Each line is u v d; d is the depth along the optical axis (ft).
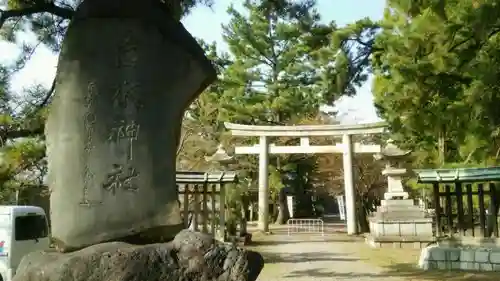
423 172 44.06
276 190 112.27
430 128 33.68
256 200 126.52
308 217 141.38
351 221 81.05
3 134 27.61
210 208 62.69
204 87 18.45
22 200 49.14
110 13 18.22
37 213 41.24
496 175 41.09
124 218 17.04
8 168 27.53
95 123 17.62
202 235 15.89
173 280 15.10
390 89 36.50
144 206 17.12
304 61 91.20
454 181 43.04
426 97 32.32
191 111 94.32
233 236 64.03
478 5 27.45
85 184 17.31
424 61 30.58
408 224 62.13
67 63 18.12
